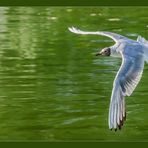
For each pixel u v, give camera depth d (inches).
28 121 639.8
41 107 676.7
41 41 946.1
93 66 823.7
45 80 769.6
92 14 1094.4
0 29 1003.9
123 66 474.6
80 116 650.2
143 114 656.4
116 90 464.8
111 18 1067.9
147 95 708.0
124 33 983.6
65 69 814.5
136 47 485.7
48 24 1035.9
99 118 645.9
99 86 745.0
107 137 602.2
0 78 776.9
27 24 1034.1
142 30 997.8
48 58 865.5
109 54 500.7
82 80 767.7
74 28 557.0
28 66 829.8
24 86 745.6
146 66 800.3
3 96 709.9
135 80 472.1
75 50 900.0
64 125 629.9
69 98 703.1
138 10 1110.4
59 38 961.5
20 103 689.0
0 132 616.4
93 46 919.0
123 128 623.8
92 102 691.4
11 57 872.3
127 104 681.0
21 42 940.6
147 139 592.4
